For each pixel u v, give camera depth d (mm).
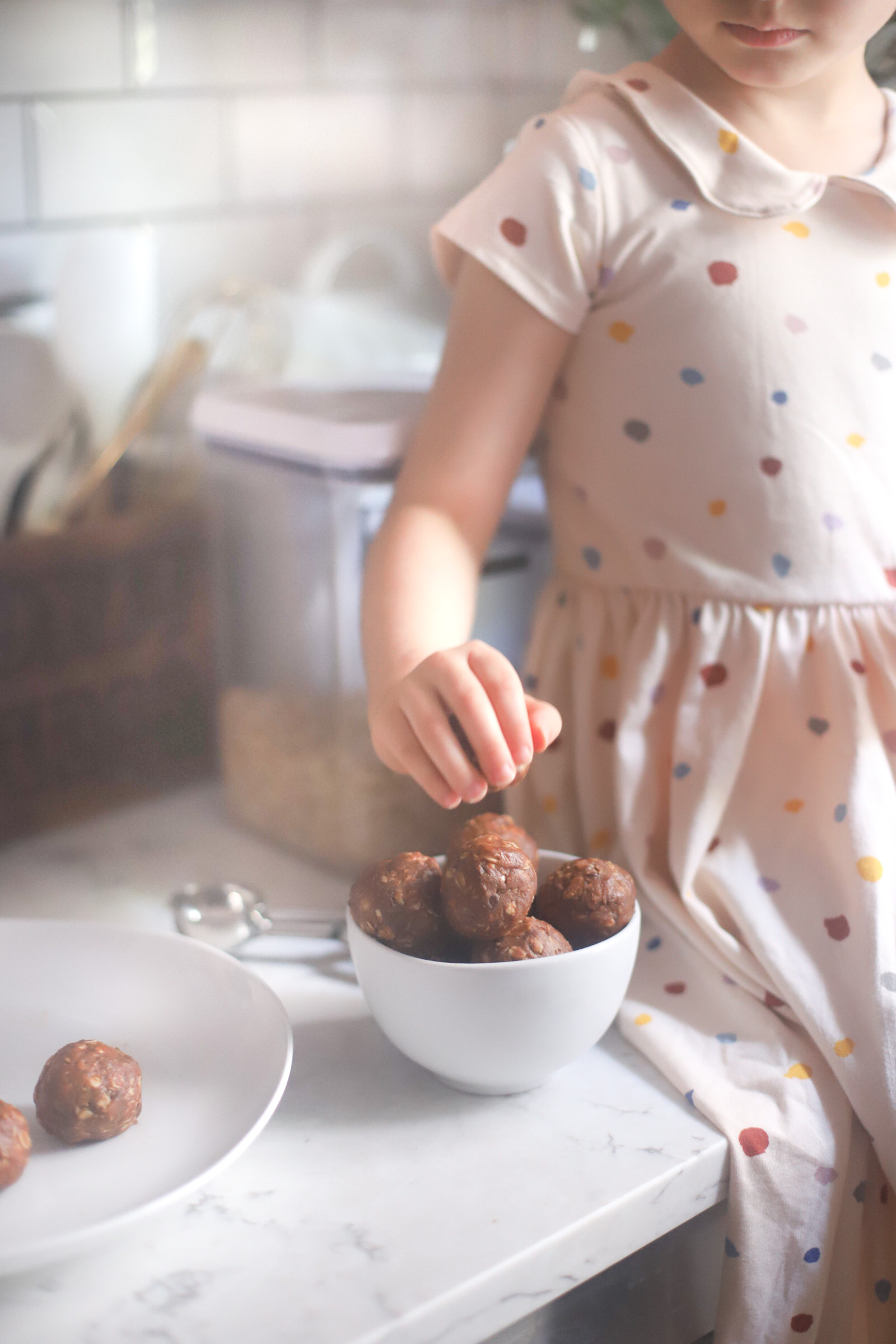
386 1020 710
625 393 845
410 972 688
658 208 823
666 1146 697
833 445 824
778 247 822
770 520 824
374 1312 618
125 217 1323
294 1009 784
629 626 864
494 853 696
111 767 1016
